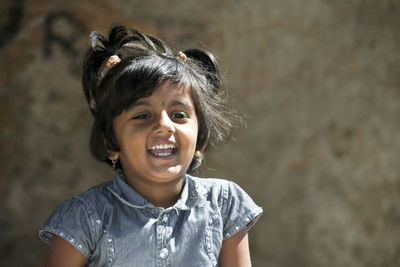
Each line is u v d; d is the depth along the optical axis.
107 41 2.51
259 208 2.35
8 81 6.65
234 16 6.70
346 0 6.57
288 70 6.64
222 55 6.64
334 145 6.49
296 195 6.49
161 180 2.10
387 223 6.34
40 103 6.68
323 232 6.38
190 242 2.16
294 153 6.54
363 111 6.48
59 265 2.08
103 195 2.18
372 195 6.39
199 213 2.21
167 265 2.10
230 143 6.56
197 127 2.23
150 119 2.09
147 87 2.07
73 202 2.13
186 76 2.17
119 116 2.13
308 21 6.63
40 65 6.70
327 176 6.46
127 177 2.22
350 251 6.33
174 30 6.68
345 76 6.55
